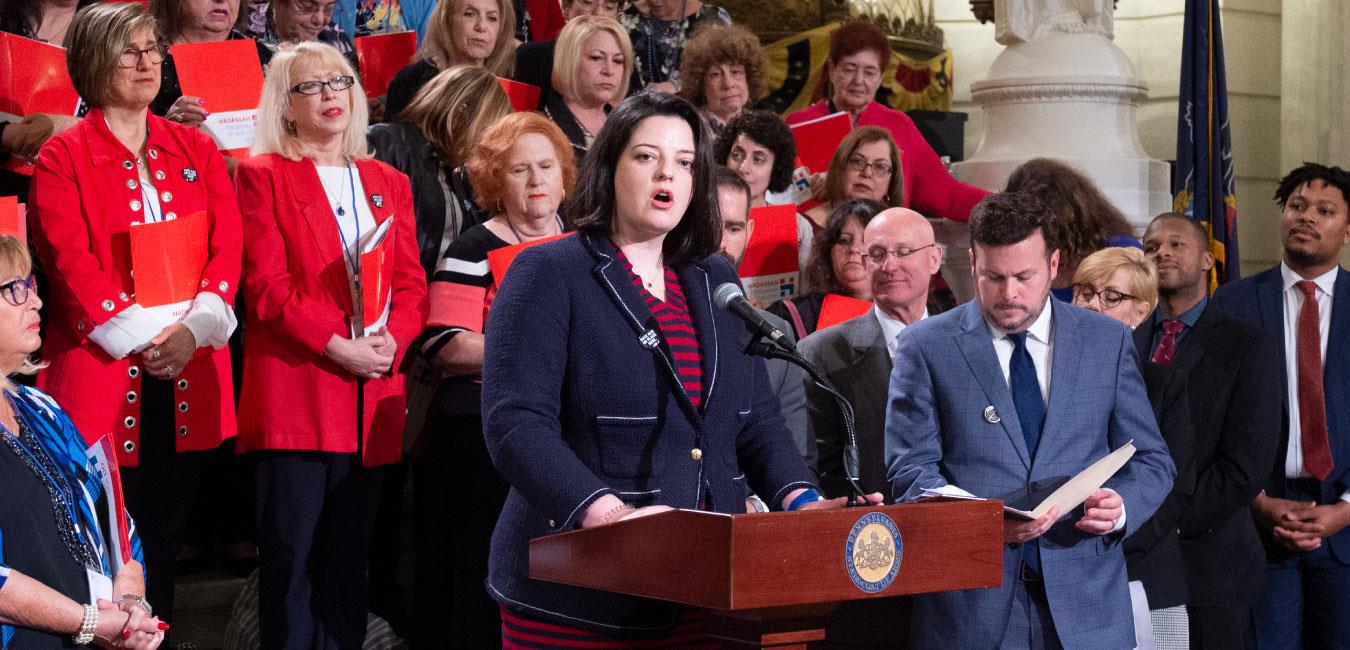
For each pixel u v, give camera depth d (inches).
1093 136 245.6
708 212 101.2
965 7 317.1
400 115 167.9
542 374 94.8
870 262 151.8
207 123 157.9
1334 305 195.0
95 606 106.1
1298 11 300.5
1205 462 165.2
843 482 146.9
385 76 189.9
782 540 81.4
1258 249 311.6
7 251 109.7
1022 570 127.0
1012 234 126.6
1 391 107.4
